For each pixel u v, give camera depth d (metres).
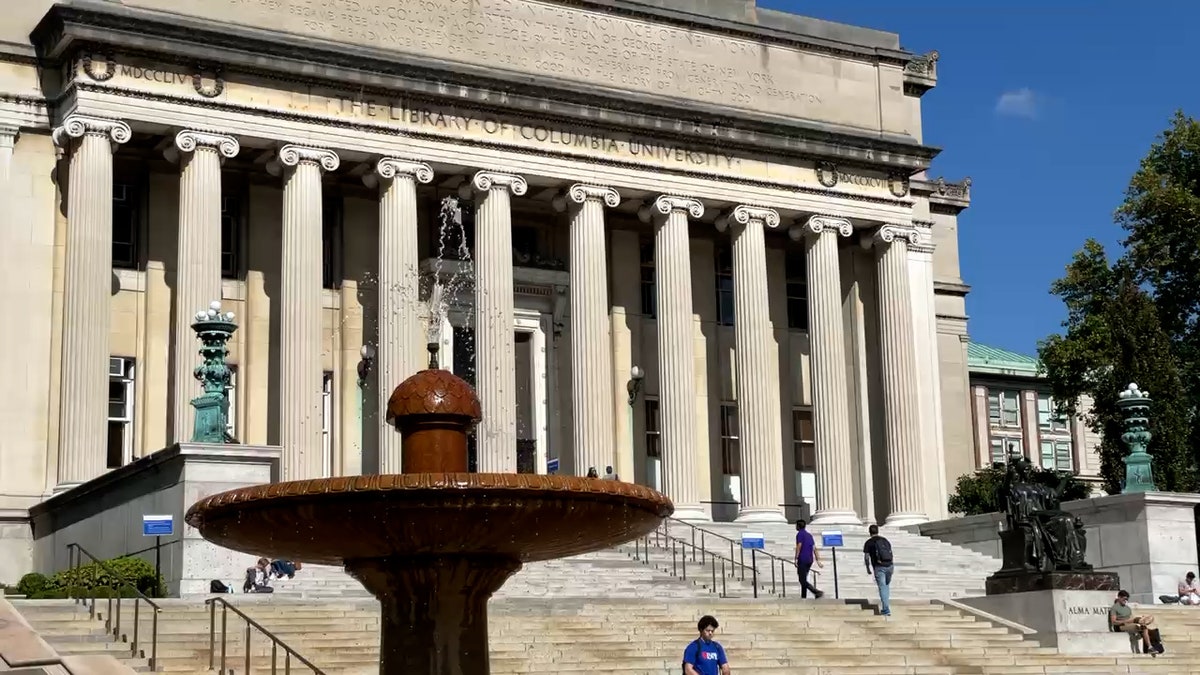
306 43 48.75
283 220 48.47
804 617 35.62
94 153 45.22
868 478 59.12
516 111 51.88
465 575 18.94
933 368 62.03
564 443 55.84
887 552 36.97
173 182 50.31
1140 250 64.50
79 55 45.50
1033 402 107.38
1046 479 38.12
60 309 46.41
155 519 32.94
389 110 50.00
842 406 56.66
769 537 52.09
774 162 57.06
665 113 54.31
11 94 46.25
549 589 39.22
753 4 59.53
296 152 48.25
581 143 53.34
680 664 29.50
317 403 47.84
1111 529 45.00
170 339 49.12
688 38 57.41
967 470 71.31
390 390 48.78
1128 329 60.72
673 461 53.59
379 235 50.34
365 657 27.27
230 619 28.67
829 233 57.59
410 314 49.34
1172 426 58.84
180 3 47.75
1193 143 65.94
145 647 25.98
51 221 46.72
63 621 27.00
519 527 17.95
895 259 59.09
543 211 56.94
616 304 57.91
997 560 50.78
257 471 34.00
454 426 19.08
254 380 50.16
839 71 60.59
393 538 18.09
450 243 54.38
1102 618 36.06
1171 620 39.69
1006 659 33.72
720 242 60.88
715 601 35.75
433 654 18.95
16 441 45.38
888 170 59.44
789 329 61.59
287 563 37.31
